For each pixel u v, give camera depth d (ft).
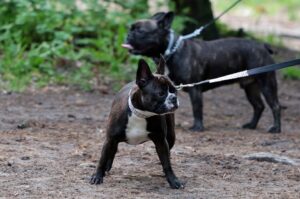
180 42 33.99
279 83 49.57
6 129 31.40
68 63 44.34
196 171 25.72
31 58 43.01
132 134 22.41
